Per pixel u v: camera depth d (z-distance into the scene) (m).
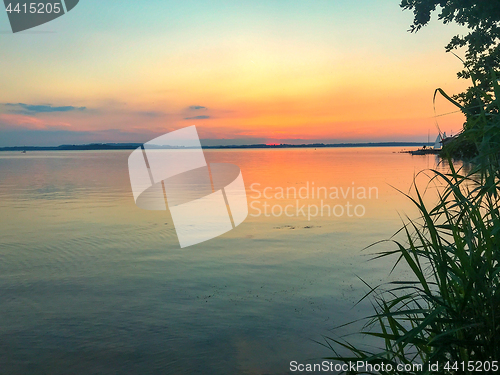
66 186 27.83
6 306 5.86
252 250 9.19
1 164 69.94
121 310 5.64
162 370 3.99
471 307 1.12
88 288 6.65
